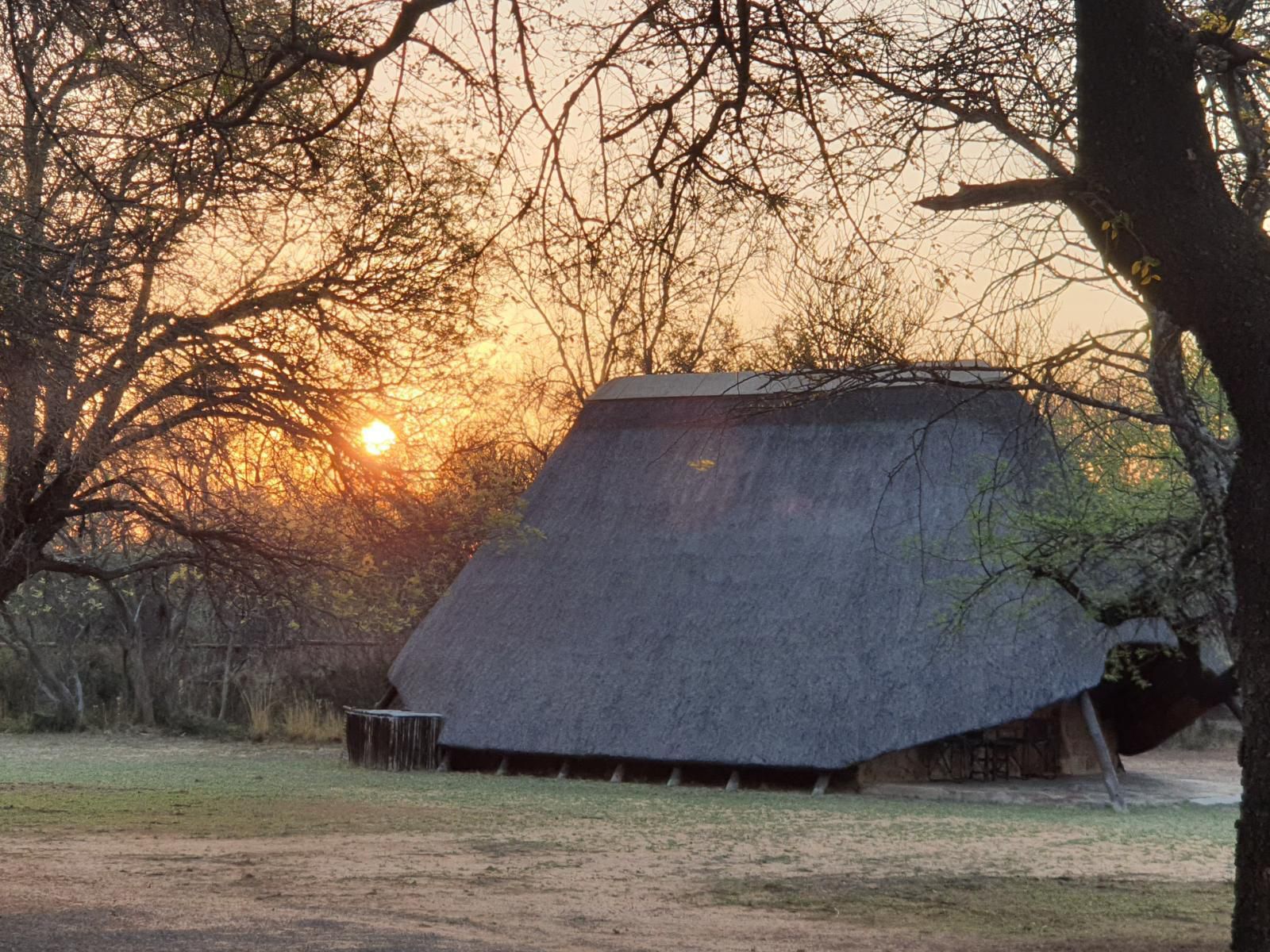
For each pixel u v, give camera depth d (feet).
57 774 73.05
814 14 24.90
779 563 77.66
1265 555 22.94
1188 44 23.09
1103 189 23.47
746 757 69.05
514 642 80.23
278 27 29.94
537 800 62.95
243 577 48.60
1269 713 22.81
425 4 23.88
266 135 33.58
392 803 60.75
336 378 42.83
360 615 56.95
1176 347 31.68
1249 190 30.81
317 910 32.07
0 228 30.60
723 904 35.47
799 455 83.35
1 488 41.68
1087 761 80.12
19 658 111.45
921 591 72.38
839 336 30.91
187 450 42.29
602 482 87.56
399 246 41.88
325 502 47.16
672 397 91.09
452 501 48.85
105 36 29.37
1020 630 59.26
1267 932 22.47
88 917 29.55
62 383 34.60
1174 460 38.40
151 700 108.06
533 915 32.65
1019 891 38.47
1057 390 28.45
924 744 67.67
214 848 44.73
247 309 42.06
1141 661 62.18
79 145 31.96
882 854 46.73
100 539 52.21
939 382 28.66
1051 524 42.78
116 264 32.14
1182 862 45.85
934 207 24.70
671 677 74.38
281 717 104.94
